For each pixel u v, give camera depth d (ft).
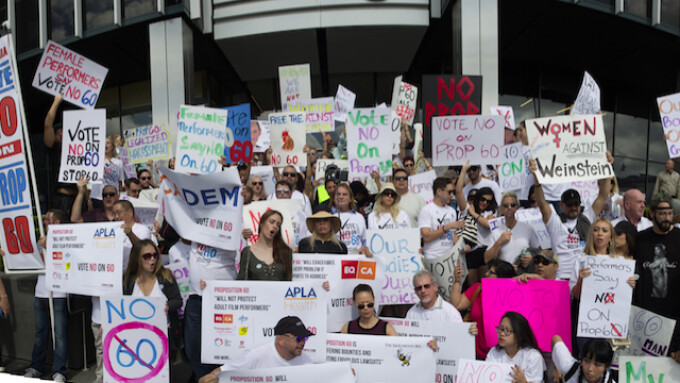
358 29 39.65
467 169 21.61
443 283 16.60
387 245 16.61
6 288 19.06
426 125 21.89
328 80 49.96
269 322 13.67
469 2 35.76
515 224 17.17
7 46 16.89
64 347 16.48
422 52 45.68
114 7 38.65
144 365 13.84
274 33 39.83
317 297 13.65
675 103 18.35
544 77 48.75
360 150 21.39
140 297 13.89
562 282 14.35
